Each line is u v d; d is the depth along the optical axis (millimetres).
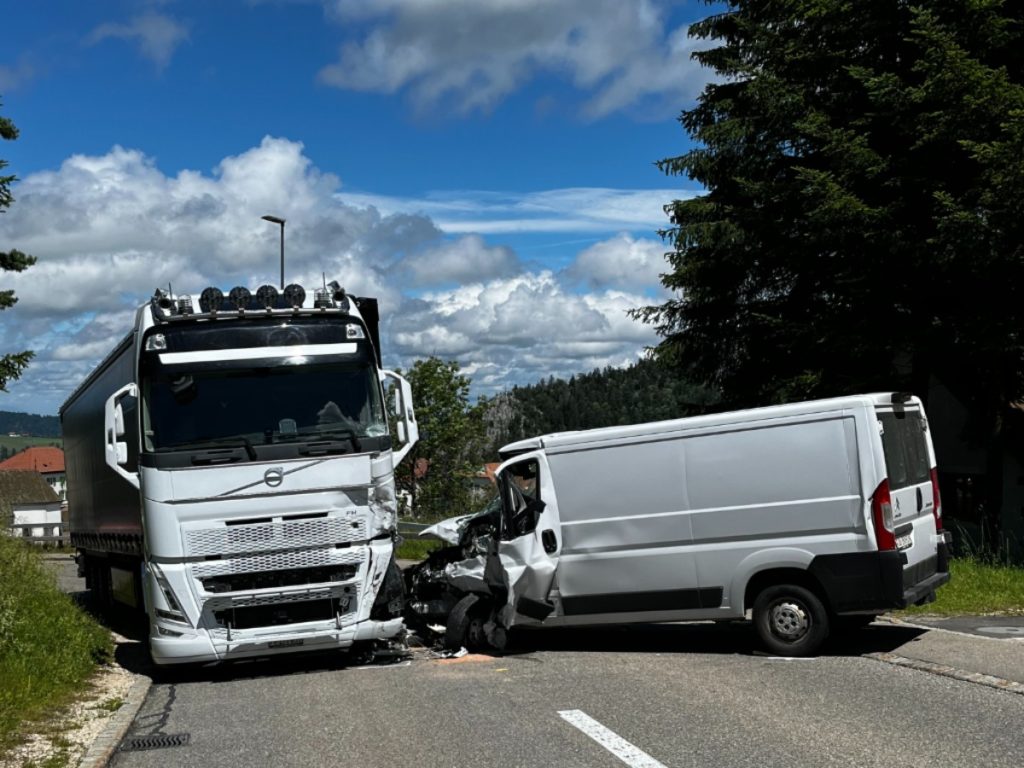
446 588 11297
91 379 16172
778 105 20844
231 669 10914
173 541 9953
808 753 6102
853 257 19297
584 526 10555
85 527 17594
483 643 11086
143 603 12562
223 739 7316
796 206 20891
